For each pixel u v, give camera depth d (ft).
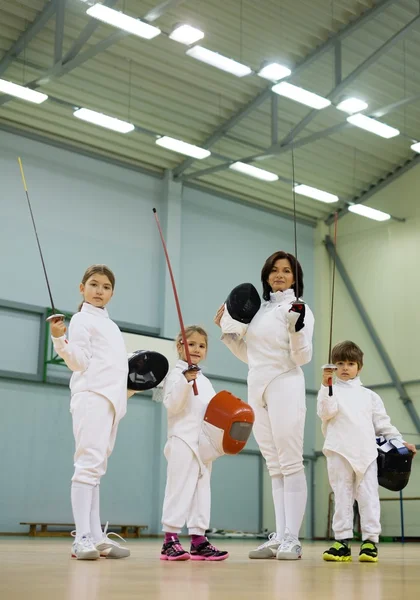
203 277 51.47
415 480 51.96
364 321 55.42
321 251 58.39
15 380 42.60
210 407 14.44
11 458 41.91
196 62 42.93
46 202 44.78
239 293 16.08
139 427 47.34
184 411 14.49
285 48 42.96
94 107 44.39
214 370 51.19
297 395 15.35
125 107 45.01
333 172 53.93
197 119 47.26
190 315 50.26
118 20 33.32
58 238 44.93
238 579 9.39
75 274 45.34
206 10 39.70
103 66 41.88
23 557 15.80
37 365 43.21
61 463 43.70
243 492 51.34
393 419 53.26
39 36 39.29
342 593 7.64
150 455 47.50
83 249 45.93
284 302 16.02
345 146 51.65
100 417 14.15
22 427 42.55
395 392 53.47
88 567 11.59
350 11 41.16
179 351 15.56
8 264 42.78
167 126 47.16
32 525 41.42
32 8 38.04
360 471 15.48
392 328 54.08
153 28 33.83
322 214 58.49
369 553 15.08
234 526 50.29
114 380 14.42
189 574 10.18
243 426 14.15
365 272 56.08
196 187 52.34
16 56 39.73
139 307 48.01
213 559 14.20
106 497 45.21
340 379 16.26
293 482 15.25
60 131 45.50
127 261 47.88
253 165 51.21
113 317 46.68
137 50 41.45
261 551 15.46
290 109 47.37
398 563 14.89
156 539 40.96
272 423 15.34
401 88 47.14
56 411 43.96
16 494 41.78
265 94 45.78
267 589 8.02
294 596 7.23
